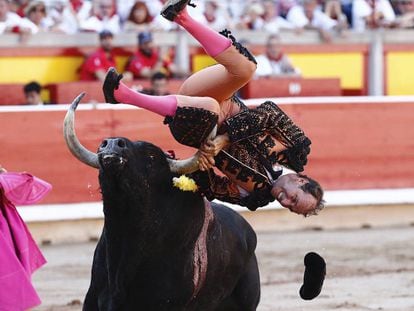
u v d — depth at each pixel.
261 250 23.52
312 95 30.14
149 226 10.55
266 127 10.94
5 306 11.48
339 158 27.97
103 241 10.94
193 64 30.02
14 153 25.22
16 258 11.67
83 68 27.89
